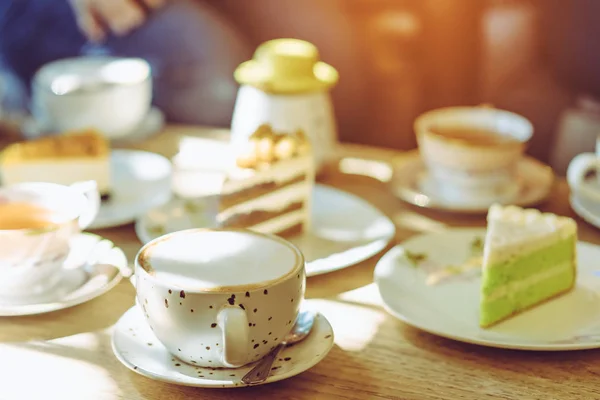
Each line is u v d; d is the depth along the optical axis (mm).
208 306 905
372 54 1668
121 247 1116
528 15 1601
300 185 1132
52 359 968
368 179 1278
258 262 938
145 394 936
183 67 1728
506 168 1215
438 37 1639
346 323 1013
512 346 969
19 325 1005
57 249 1018
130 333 961
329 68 1292
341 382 951
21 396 933
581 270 1079
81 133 1236
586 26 1580
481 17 1617
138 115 1370
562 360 978
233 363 901
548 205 1218
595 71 1595
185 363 936
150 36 1718
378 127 1709
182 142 1371
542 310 1029
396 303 1021
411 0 1630
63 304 1004
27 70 1732
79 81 1359
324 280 1069
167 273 923
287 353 943
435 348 988
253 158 1119
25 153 1195
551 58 1612
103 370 958
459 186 1215
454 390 947
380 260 1074
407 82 1672
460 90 1661
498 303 1005
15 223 1026
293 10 1673
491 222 1041
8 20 1710
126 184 1236
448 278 1059
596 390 951
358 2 1647
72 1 1693
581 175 1191
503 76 1639
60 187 1062
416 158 1312
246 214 1122
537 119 1641
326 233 1146
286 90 1228
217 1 1694
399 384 951
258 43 1704
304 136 1149
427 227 1173
